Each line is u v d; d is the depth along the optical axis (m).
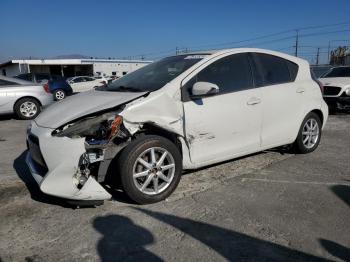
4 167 5.64
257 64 5.16
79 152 3.72
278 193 4.38
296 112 5.57
